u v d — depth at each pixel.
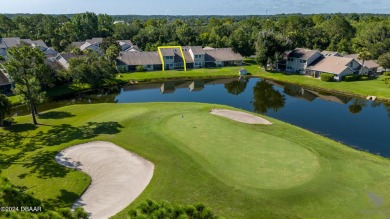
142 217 13.22
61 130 46.88
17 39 126.06
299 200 28.23
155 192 29.62
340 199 28.50
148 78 95.12
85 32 168.38
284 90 83.12
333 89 81.50
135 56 108.00
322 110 64.81
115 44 123.31
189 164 34.72
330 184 30.81
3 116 48.66
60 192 30.33
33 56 49.31
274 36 102.31
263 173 32.84
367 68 94.75
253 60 127.69
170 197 28.81
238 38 125.00
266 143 40.66
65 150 39.53
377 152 44.16
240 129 45.66
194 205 14.74
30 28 164.88
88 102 72.31
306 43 139.88
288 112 63.28
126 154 37.91
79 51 115.06
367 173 33.59
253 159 36.00
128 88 86.62
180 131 44.34
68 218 14.09
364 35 134.50
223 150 38.19
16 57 48.25
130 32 164.25
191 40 149.75
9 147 41.53
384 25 131.25
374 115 61.44
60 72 80.75
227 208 27.12
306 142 41.84
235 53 120.44
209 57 115.19
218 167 34.12
